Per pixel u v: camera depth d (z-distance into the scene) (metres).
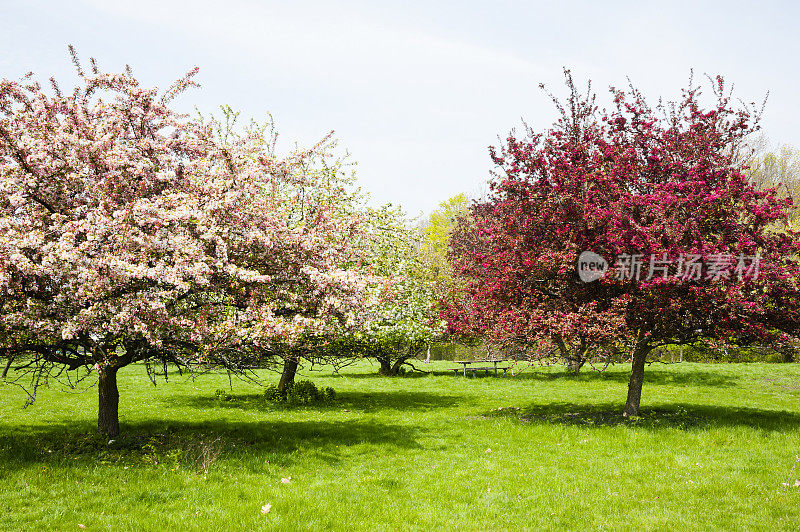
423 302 21.12
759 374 24.30
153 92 10.98
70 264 8.36
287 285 10.97
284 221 11.13
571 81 14.12
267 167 11.42
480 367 30.03
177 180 10.93
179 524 6.80
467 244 26.98
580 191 13.30
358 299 10.70
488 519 7.19
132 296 8.62
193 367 10.26
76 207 9.80
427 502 7.82
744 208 12.32
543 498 7.96
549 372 28.16
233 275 9.30
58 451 9.87
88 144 9.60
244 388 22.11
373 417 15.06
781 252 12.01
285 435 12.00
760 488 8.13
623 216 12.03
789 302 11.75
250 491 8.01
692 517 7.10
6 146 9.51
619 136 14.36
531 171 13.94
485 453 10.71
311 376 27.27
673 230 11.68
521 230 13.96
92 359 9.69
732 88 13.40
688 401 17.38
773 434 11.68
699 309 11.88
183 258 8.97
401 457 10.36
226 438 11.51
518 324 12.65
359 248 12.89
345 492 8.16
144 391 20.53
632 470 9.27
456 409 16.80
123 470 8.80
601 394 19.78
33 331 8.23
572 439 11.75
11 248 8.20
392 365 28.64
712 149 13.31
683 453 10.32
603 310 12.75
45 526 6.61
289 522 6.94
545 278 13.63
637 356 14.18
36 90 10.48
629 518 7.15
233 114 18.31
